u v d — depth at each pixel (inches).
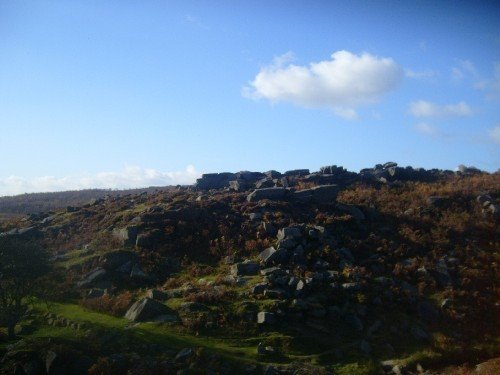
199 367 824.9
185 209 1565.0
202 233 1462.8
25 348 818.2
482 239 1432.1
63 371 781.3
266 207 1601.9
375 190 1817.2
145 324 966.4
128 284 1222.3
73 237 1551.4
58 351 802.2
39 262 978.7
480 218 1531.7
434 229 1471.5
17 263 941.8
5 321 909.2
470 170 2256.4
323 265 1224.2
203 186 2135.8
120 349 859.4
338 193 1782.7
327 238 1355.8
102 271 1234.0
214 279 1203.9
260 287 1104.8
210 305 1060.5
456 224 1487.5
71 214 1791.3
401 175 2049.7
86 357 813.9
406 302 1131.9
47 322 980.6
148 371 797.2
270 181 1973.4
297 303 1050.7
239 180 2027.6
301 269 1196.5
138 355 844.0
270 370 840.3
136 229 1448.1
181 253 1387.8
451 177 2073.1
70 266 1282.0
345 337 1005.2
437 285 1216.2
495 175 2027.6
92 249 1408.7
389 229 1476.4
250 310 1035.3
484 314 1119.6
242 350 912.3
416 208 1600.6
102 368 789.9
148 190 3412.9
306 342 965.2
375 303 1109.7
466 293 1178.0
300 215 1544.0
